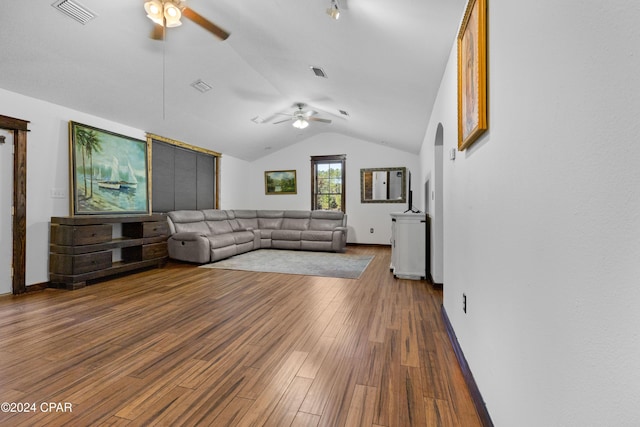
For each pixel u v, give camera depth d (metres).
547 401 0.83
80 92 3.73
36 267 3.57
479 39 1.39
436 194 3.64
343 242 6.72
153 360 1.93
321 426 1.35
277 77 4.38
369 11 2.05
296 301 3.14
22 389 1.62
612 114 0.57
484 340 1.42
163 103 4.56
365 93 3.84
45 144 3.66
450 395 1.58
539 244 0.88
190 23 3.15
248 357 1.97
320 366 1.86
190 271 4.62
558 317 0.77
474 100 1.52
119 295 3.35
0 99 3.25
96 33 3.00
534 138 0.92
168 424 1.36
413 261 4.12
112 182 4.47
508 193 1.14
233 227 6.98
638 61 0.50
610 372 0.58
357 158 7.98
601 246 0.61
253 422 1.38
